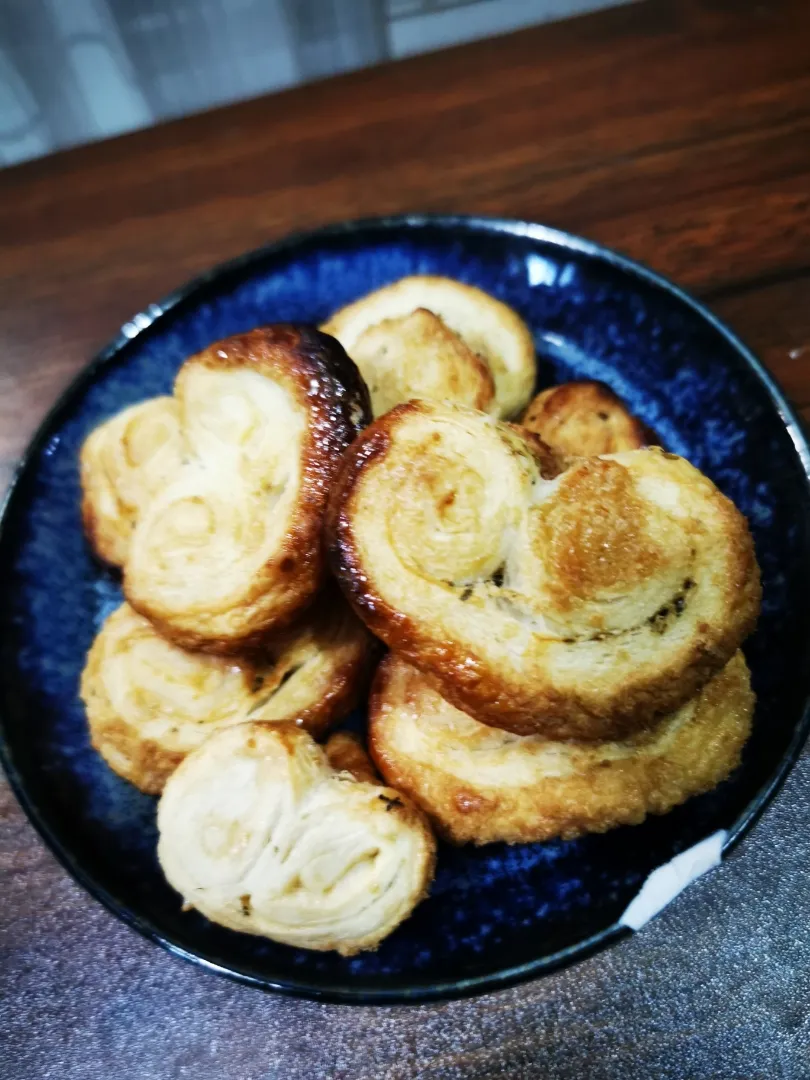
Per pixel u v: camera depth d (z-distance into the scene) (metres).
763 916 0.18
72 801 0.20
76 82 0.41
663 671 0.18
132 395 0.24
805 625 0.19
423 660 0.17
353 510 0.18
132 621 0.22
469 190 0.29
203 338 0.25
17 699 0.20
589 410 0.22
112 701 0.21
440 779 0.19
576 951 0.17
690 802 0.19
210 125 0.32
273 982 0.17
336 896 0.17
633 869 0.18
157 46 0.40
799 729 0.18
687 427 0.23
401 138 0.31
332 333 0.24
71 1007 0.19
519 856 0.19
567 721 0.17
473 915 0.18
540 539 0.17
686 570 0.18
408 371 0.22
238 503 0.20
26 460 0.23
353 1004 0.17
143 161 0.31
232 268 0.24
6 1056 0.19
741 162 0.28
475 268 0.25
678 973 0.18
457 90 0.31
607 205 0.28
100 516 0.23
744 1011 0.18
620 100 0.30
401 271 0.25
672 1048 0.18
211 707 0.20
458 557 0.17
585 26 0.32
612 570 0.17
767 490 0.21
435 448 0.18
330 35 0.40
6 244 0.30
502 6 0.40
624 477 0.18
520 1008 0.18
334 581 0.20
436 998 0.16
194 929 0.18
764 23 0.31
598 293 0.24
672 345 0.23
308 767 0.18
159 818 0.18
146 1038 0.18
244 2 0.38
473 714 0.18
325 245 0.25
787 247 0.27
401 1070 0.18
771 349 0.25
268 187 0.30
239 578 0.19
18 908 0.20
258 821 0.17
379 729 0.20
